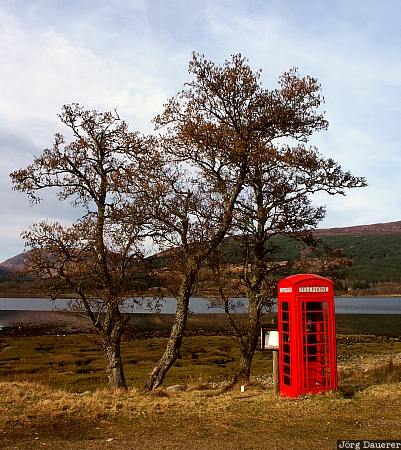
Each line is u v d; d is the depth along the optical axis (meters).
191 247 16.08
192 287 16.97
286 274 17.12
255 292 17.03
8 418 9.31
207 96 16.09
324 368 11.55
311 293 11.57
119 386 15.56
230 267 17.08
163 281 16.72
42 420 9.26
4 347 46.47
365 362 33.72
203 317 92.12
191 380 26.11
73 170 15.98
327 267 16.58
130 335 58.94
